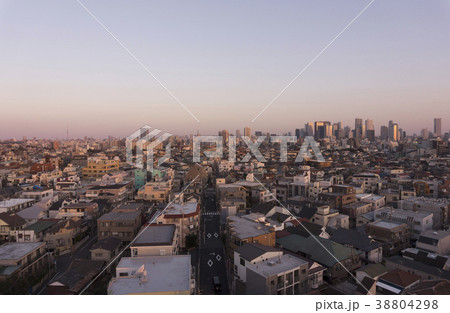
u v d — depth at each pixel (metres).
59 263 42.53
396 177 90.25
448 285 28.05
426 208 53.94
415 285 29.91
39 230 46.62
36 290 34.56
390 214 50.31
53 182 94.44
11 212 54.94
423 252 37.62
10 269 33.44
